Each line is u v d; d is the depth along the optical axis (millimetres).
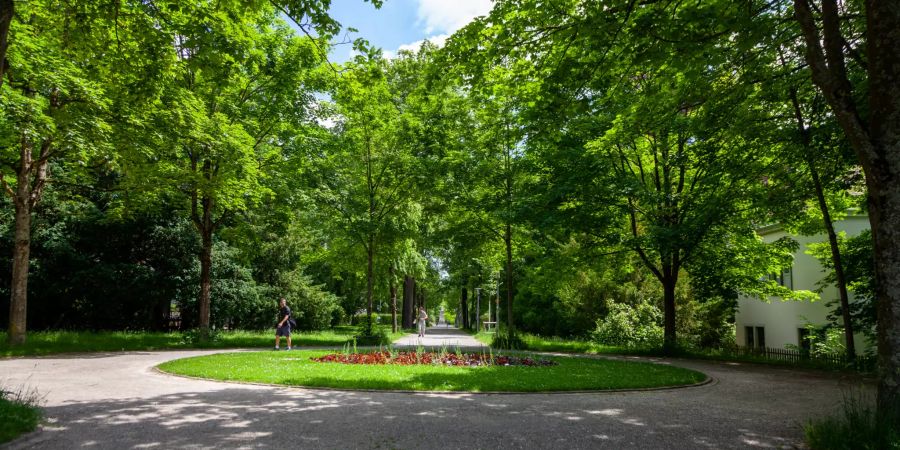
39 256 24812
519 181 22328
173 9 9133
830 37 6332
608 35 8078
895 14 5789
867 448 5258
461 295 65125
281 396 8828
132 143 15680
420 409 7867
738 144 15758
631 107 12250
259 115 20297
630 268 23062
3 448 5246
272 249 34281
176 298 28125
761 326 28859
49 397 8414
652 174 21844
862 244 16891
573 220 18688
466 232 23328
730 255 20250
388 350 17297
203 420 6805
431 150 22391
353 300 48312
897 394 5609
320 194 21625
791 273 25781
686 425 7094
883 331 5789
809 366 15648
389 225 22672
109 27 9977
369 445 5750
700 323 25516
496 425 6871
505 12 8570
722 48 9031
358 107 20500
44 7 11031
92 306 26062
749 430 6836
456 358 15102
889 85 5805
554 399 9078
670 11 8383
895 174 5746
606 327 25641
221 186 18328
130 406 7699
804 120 15086
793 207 16391
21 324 16562
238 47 9461
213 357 14977
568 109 9211
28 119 13570
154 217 26344
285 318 18766
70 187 23812
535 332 38656
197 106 16969
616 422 7211
